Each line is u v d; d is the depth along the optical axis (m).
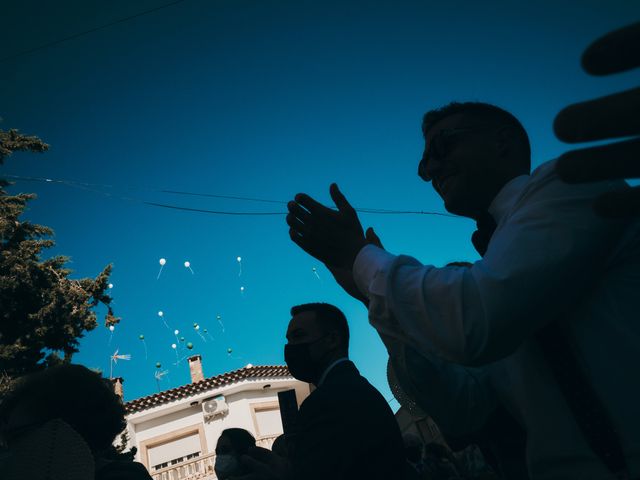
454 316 0.84
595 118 0.39
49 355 10.57
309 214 1.11
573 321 0.88
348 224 1.11
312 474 1.61
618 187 0.86
